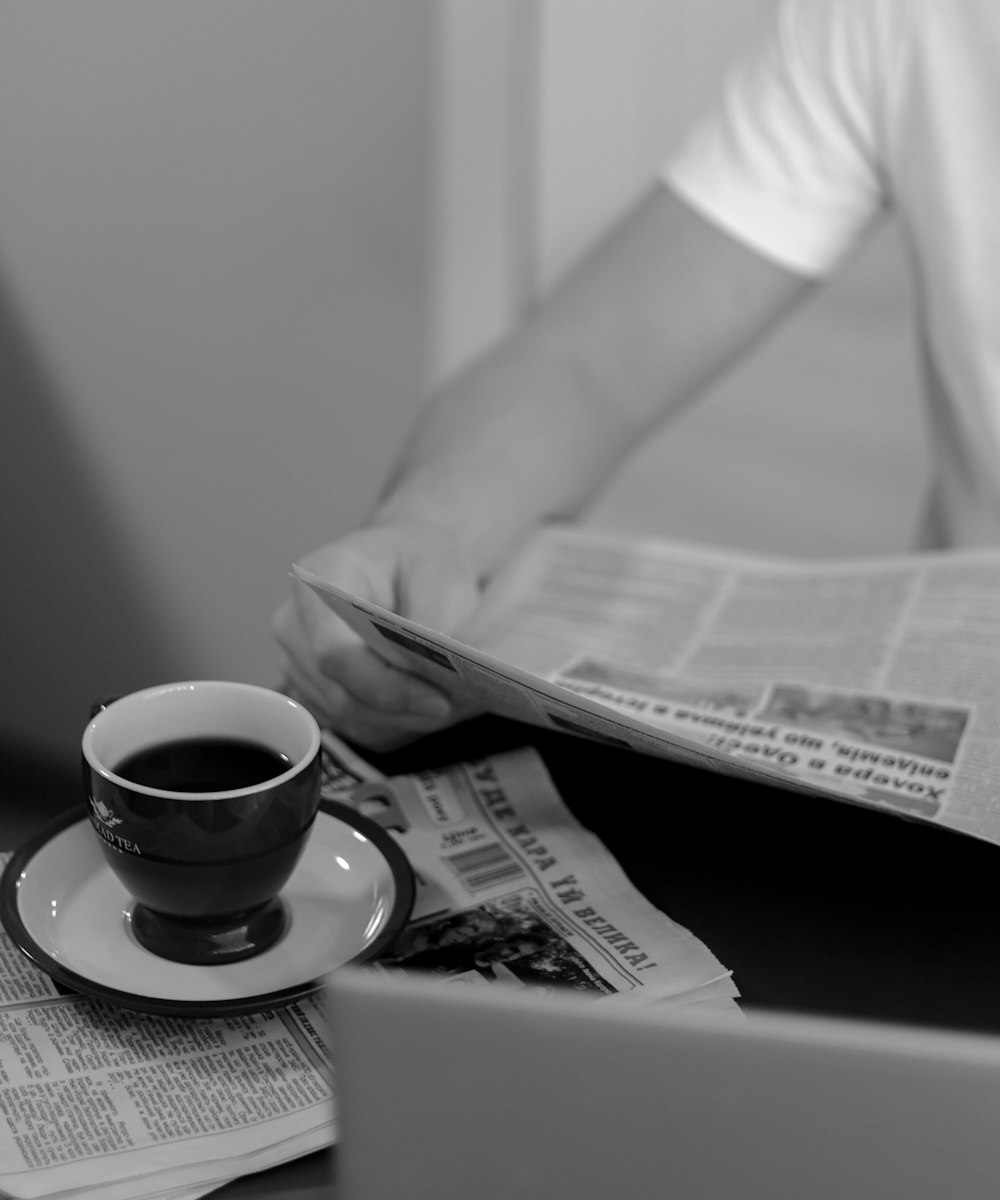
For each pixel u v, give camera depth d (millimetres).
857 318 2184
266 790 762
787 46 1289
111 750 796
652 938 803
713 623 1030
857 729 924
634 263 1290
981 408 1270
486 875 839
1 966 778
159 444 1486
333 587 798
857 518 2264
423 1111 636
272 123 1729
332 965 779
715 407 2303
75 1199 691
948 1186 621
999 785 878
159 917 783
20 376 1429
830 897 834
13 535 1265
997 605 1006
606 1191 636
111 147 1539
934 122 1240
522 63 2094
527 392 1209
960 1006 782
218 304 1680
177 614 1279
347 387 1903
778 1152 626
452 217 2117
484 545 1110
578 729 854
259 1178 708
